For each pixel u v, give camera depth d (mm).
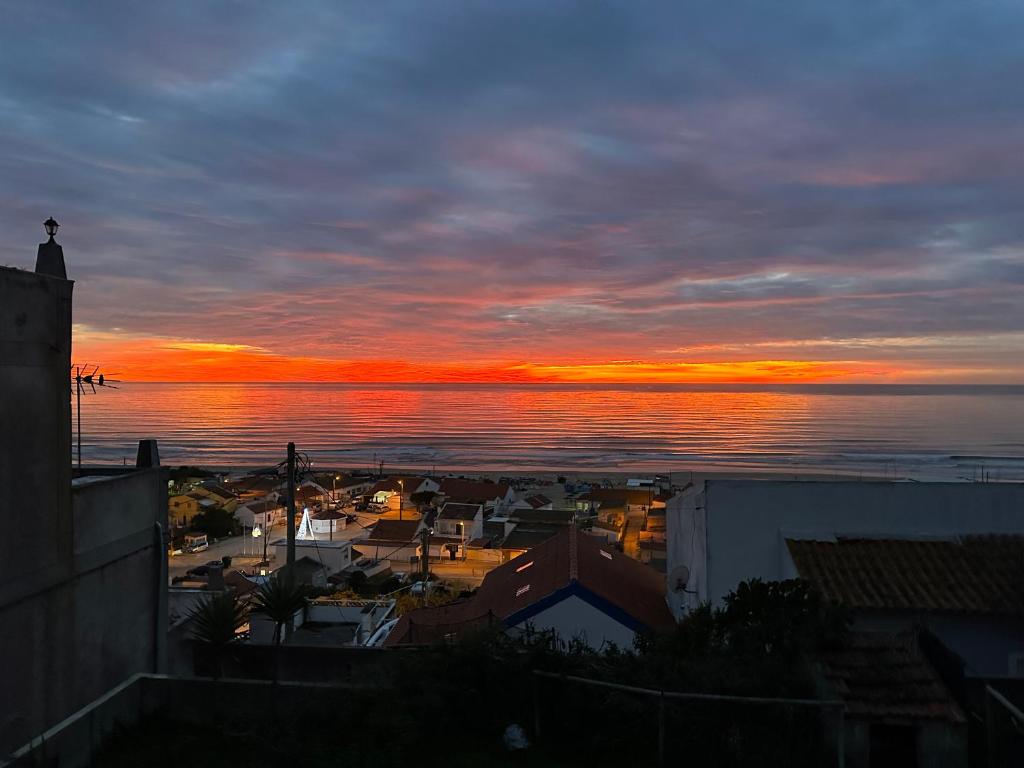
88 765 8414
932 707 8148
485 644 10078
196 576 54812
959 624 12086
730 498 14367
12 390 9008
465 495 93562
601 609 15266
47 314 9680
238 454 153625
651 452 155250
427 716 8953
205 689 9812
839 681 8516
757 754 8242
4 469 8859
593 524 75062
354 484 110062
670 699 8648
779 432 192750
